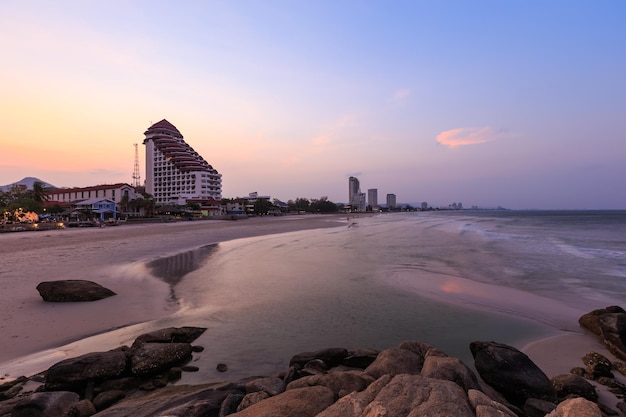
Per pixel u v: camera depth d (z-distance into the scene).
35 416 4.73
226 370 6.91
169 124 163.38
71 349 7.79
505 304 12.02
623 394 5.92
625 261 21.19
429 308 11.47
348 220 97.50
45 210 79.38
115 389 5.89
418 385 4.38
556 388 5.93
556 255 23.73
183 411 4.54
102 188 105.25
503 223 73.19
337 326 9.70
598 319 9.06
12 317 9.92
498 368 6.00
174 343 7.28
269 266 19.38
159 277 15.93
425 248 28.05
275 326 9.61
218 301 12.08
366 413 3.90
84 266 18.41
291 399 4.45
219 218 104.69
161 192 151.88
